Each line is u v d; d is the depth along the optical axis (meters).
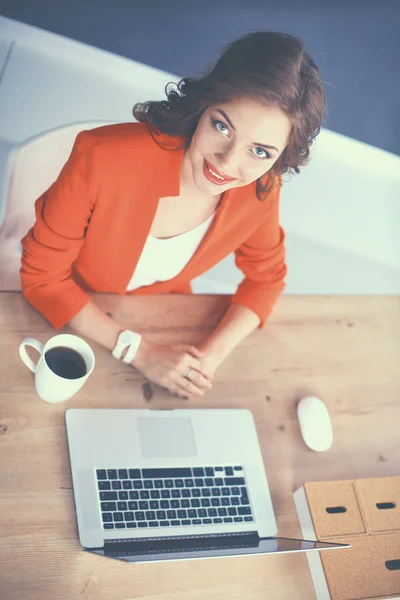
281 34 1.23
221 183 1.32
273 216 1.61
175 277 1.66
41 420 1.30
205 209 1.51
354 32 2.92
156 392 1.43
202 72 1.31
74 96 2.42
